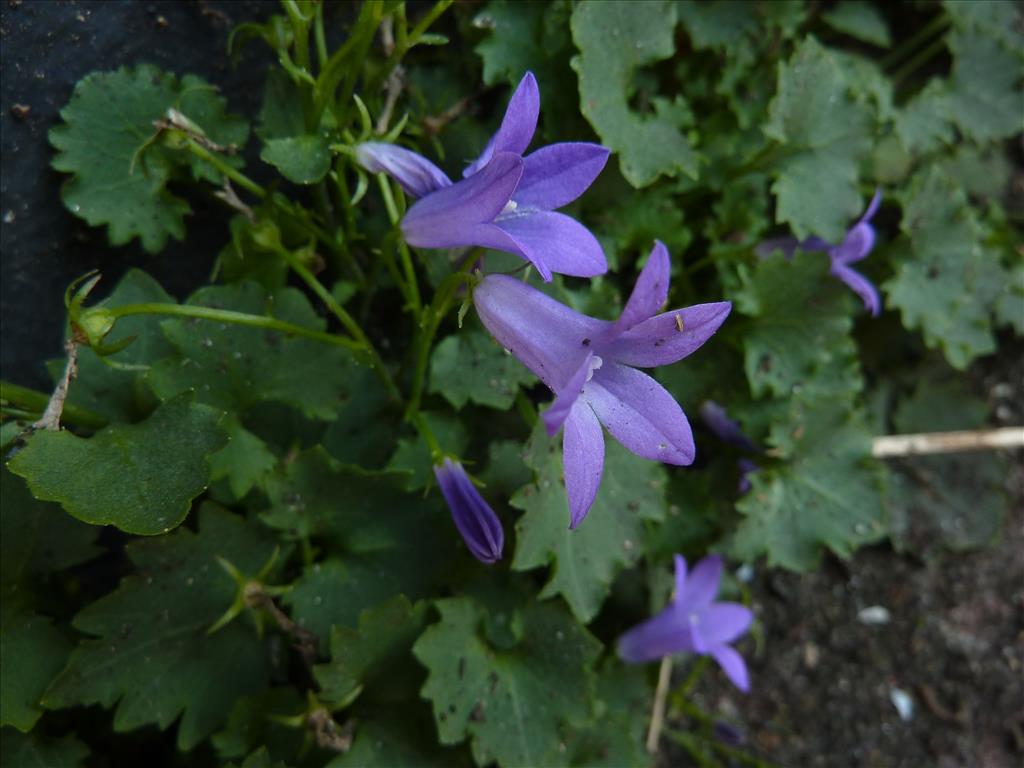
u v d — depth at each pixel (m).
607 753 0.10
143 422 0.08
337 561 0.10
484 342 0.10
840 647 0.14
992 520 0.15
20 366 0.10
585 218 0.11
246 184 0.09
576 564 0.10
